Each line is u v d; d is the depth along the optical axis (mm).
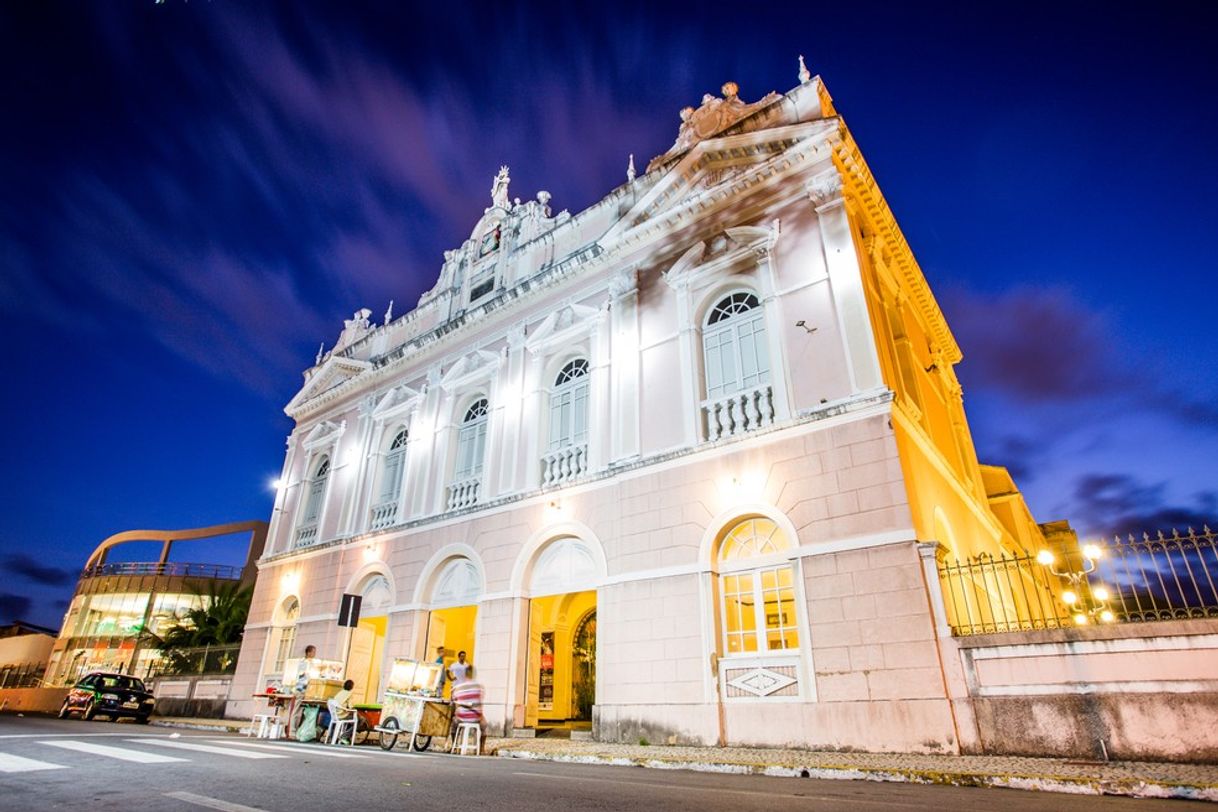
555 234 17422
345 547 17797
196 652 22078
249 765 6605
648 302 13930
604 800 4945
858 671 8898
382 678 14867
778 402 11156
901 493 9367
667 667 10609
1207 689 6773
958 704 8109
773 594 10250
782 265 12180
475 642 13500
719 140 13742
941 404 15648
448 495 16406
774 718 9383
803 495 10211
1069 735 7348
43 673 43844
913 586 8867
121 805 4305
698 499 11297
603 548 12180
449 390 17594
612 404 13461
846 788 5988
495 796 5039
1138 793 5500
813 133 12414
